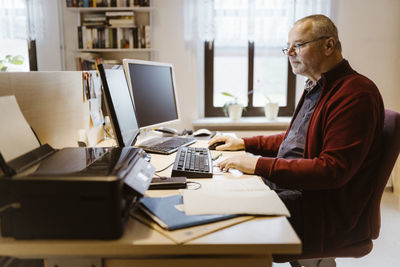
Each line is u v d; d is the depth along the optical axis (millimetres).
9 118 989
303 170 1290
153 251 829
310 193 1363
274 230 903
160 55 3365
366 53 3318
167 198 1087
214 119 3541
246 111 3607
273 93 3580
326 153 1302
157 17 3312
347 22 3275
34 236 836
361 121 1281
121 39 3227
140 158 1123
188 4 3248
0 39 3326
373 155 1347
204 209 989
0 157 833
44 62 3404
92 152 1108
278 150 1837
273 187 1711
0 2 3209
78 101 1720
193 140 2115
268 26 3244
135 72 1833
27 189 820
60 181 815
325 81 1458
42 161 993
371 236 1409
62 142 1541
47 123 1398
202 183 1268
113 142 2010
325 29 1490
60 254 824
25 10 3238
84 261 886
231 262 893
